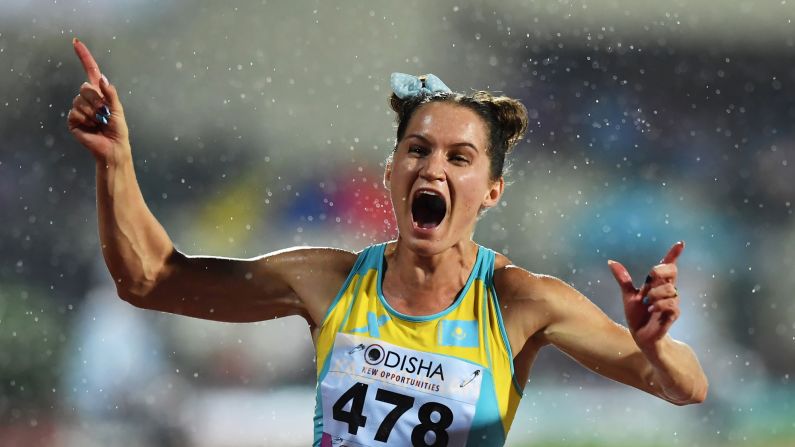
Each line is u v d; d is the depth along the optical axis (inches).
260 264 376.5
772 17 1600.6
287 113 1619.1
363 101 1628.9
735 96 1604.3
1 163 1423.5
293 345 1075.3
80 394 1011.3
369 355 355.6
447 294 362.3
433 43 1667.1
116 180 352.2
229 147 1573.6
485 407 349.4
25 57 1535.4
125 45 1606.8
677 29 1632.6
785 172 1563.7
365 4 1641.2
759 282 1363.2
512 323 358.0
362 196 1503.4
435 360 350.9
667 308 314.3
